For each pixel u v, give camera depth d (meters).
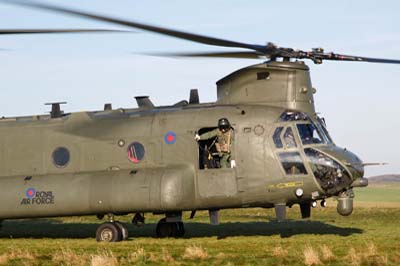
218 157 64.50
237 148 63.34
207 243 60.72
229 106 65.06
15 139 70.31
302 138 62.69
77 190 65.38
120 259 50.44
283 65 63.91
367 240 61.59
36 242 66.00
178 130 64.88
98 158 67.12
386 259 48.06
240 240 63.44
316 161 62.06
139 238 68.62
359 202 180.62
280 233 70.94
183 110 66.25
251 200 63.34
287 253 51.94
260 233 71.44
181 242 62.38
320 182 62.00
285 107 64.00
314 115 65.00
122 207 63.97
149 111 68.19
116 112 69.75
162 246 58.59
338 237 65.25
